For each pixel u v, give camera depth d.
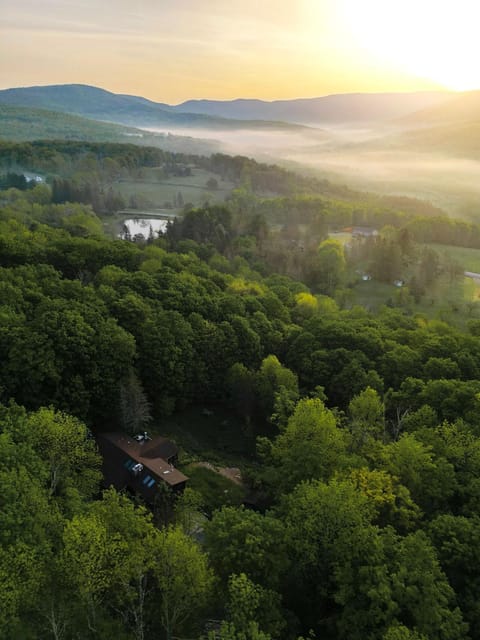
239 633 29.67
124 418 67.25
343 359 80.56
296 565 38.72
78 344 66.88
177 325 78.88
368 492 43.53
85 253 111.06
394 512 43.56
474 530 39.72
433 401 66.50
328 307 118.56
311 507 39.81
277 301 104.00
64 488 48.72
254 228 192.88
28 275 89.38
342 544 37.41
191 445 72.62
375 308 145.88
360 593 35.12
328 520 38.59
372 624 33.28
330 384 78.31
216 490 64.06
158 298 90.12
